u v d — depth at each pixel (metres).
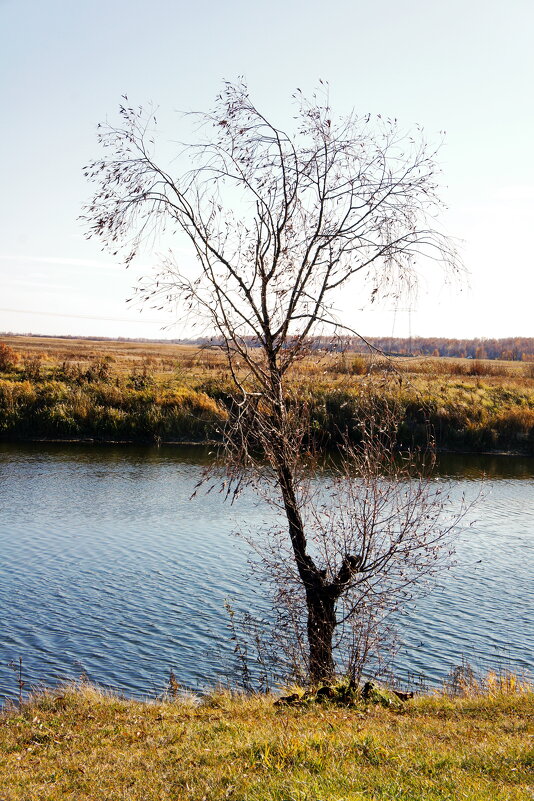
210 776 7.31
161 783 7.29
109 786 7.33
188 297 12.97
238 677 14.12
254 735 8.54
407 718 9.78
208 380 51.06
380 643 14.92
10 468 36.56
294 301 13.50
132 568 21.05
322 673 12.80
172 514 27.45
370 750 7.84
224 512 27.75
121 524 26.00
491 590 19.86
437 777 7.04
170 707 10.66
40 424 46.88
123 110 12.98
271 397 13.45
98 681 13.93
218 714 10.09
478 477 38.25
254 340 13.62
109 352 83.06
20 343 108.25
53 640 15.91
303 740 8.16
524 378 64.00
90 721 9.84
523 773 7.11
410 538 13.46
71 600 18.39
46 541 23.72
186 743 8.51
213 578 20.20
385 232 13.74
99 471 36.41
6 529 25.09
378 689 11.11
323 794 6.48
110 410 47.94
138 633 16.36
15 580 19.81
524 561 22.50
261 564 19.77
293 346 13.66
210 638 16.12
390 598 14.58
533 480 38.03
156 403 48.84
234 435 13.46
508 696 11.04
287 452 13.38
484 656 15.75
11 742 8.93
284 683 13.25
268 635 16.09
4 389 48.66
